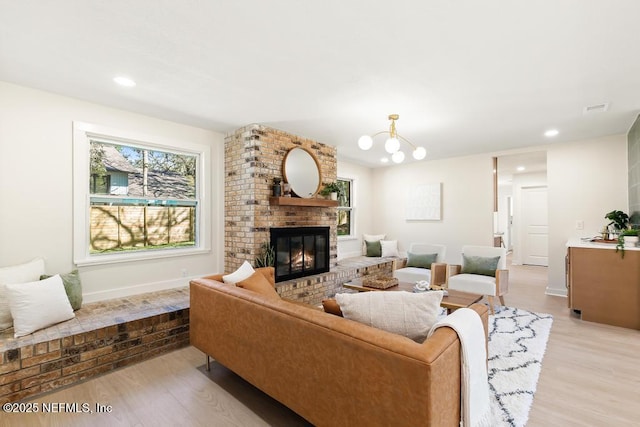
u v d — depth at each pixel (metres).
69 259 3.04
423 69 2.41
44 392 2.18
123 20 1.82
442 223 6.03
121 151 3.46
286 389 1.68
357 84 2.69
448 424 1.26
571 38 1.97
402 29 1.90
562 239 4.65
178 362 2.62
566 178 4.64
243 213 3.98
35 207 2.85
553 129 4.02
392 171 6.80
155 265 3.66
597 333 3.12
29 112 2.81
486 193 5.50
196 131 4.00
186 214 4.00
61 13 1.75
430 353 1.18
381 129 4.05
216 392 2.15
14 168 2.75
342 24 1.85
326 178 4.86
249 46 2.10
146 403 2.03
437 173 6.12
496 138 4.48
